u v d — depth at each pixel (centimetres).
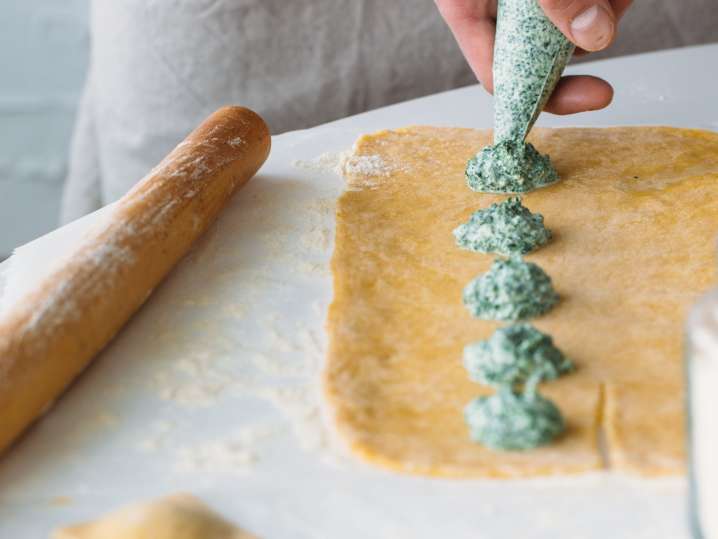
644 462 46
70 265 53
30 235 136
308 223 62
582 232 60
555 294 54
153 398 50
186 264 58
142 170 91
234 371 51
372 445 47
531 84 63
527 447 47
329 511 45
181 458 48
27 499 46
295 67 89
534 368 50
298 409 49
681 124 70
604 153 67
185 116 89
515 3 62
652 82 75
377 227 61
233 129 65
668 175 64
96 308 52
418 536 44
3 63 127
